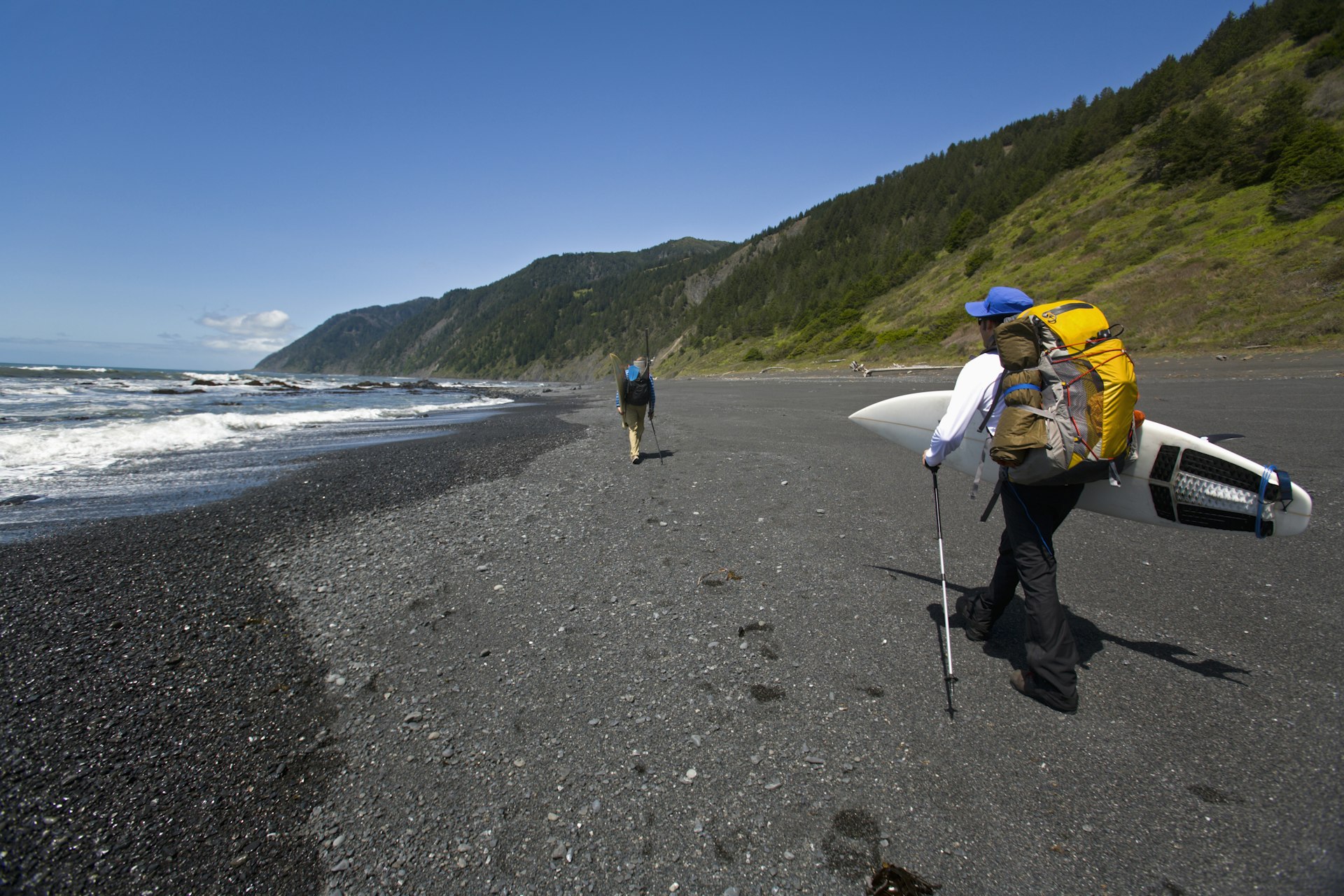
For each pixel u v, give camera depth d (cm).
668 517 585
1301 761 227
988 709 269
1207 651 307
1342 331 1916
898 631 342
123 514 615
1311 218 2642
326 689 298
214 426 1414
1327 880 177
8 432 1160
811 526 536
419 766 244
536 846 206
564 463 902
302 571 451
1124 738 246
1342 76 3656
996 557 452
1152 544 461
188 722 270
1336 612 338
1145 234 3606
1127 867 188
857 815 214
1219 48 5691
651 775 237
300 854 203
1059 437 243
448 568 455
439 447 1112
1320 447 724
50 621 367
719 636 343
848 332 5853
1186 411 1067
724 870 195
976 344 3722
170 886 191
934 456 286
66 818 213
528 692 294
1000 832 204
